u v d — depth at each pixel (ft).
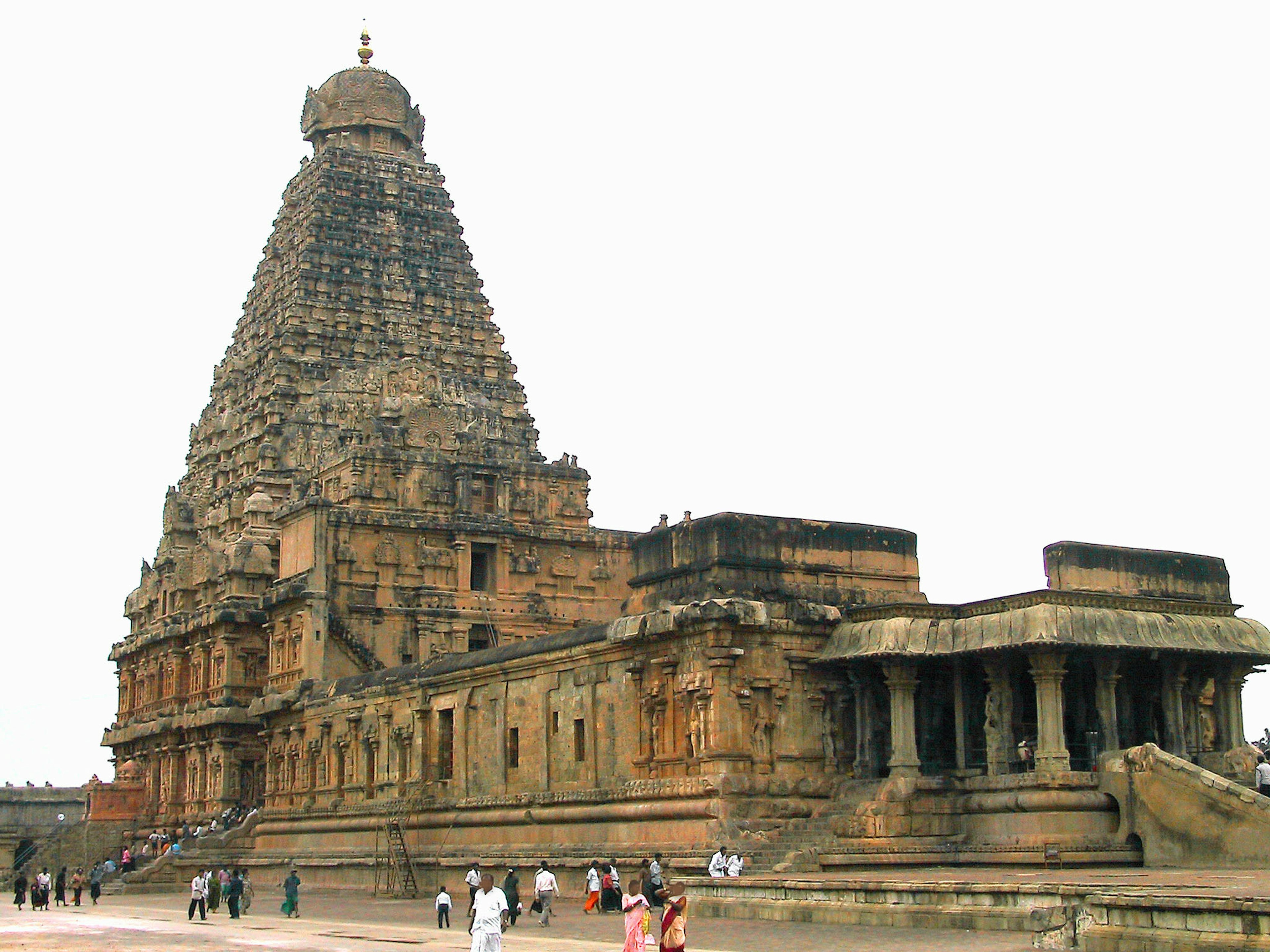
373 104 454.81
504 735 263.08
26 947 160.86
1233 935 120.37
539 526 362.53
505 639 352.49
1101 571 227.20
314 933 183.42
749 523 232.94
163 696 408.46
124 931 192.13
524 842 253.24
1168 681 219.82
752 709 221.87
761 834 213.66
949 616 224.12
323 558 337.93
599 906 210.18
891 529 246.27
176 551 414.21
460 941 168.14
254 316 442.50
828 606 230.68
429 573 349.20
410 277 437.17
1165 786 194.08
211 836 344.08
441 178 457.27
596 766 241.35
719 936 153.89
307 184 445.37
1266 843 181.88
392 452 353.51
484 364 437.58
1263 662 225.15
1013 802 204.33
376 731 301.02
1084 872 181.27
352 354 422.00
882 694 228.63
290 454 400.26
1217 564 240.94
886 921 154.92
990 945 135.13
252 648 373.81
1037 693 207.92
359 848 297.74
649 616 229.04
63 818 509.76
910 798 211.20
